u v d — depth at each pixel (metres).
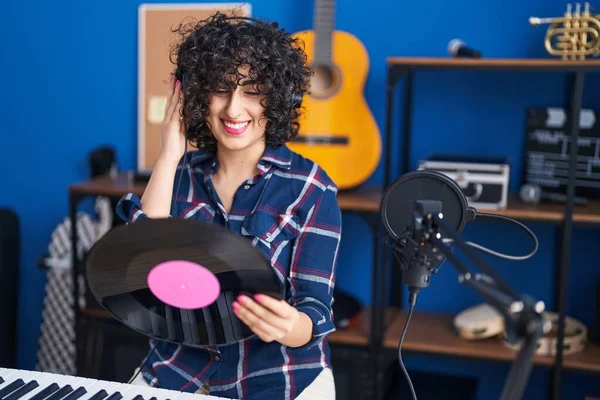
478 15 2.34
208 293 1.06
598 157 2.22
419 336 2.24
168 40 2.56
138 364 2.40
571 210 2.03
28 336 2.90
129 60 2.62
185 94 1.35
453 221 1.08
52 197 2.79
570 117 2.25
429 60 2.04
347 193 2.29
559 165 2.27
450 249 0.90
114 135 2.68
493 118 2.38
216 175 1.46
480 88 2.38
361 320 2.37
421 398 2.27
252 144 1.41
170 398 1.11
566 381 2.43
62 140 2.74
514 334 0.67
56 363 2.63
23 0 2.68
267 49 1.31
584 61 1.95
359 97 2.25
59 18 2.66
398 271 2.50
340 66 2.24
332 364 2.24
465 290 2.47
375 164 2.25
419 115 2.44
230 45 1.30
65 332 2.61
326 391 1.41
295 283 1.37
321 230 1.38
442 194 1.08
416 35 2.39
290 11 2.46
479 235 2.44
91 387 1.15
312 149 2.25
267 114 1.35
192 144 1.51
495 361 2.11
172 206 1.45
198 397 1.12
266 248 1.38
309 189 1.40
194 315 1.12
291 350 1.39
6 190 2.83
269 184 1.41
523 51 2.32
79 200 2.35
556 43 2.27
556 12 2.28
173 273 1.05
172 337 1.16
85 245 2.55
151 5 2.56
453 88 2.39
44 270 2.84
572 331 2.23
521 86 2.34
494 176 2.10
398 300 2.52
